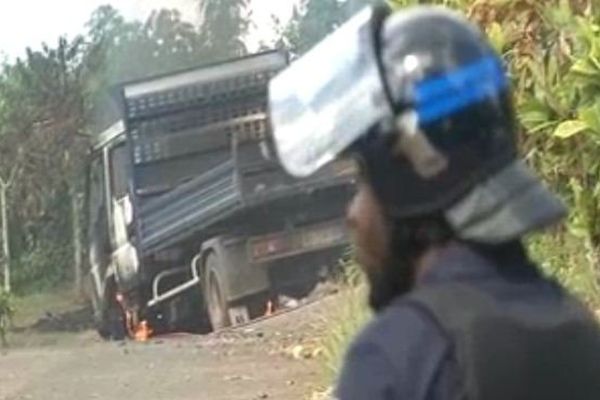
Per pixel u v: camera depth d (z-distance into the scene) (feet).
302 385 69.05
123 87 119.65
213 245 114.21
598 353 15.58
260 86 116.67
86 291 142.82
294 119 16.28
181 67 144.77
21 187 158.92
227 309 112.78
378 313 15.60
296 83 16.30
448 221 15.58
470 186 15.55
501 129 15.70
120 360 84.58
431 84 15.56
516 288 15.52
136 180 118.62
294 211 111.75
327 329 73.00
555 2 53.93
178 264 119.03
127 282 123.13
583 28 51.65
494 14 54.95
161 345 92.89
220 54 149.89
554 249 52.85
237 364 79.20
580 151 51.70
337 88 15.94
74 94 158.61
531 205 15.60
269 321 103.19
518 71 53.67
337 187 108.47
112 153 124.16
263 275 112.37
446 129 15.53
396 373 14.84
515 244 15.85
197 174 116.78
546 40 53.98
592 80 50.85
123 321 124.36
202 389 71.15
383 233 15.88
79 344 108.27
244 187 111.45
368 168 15.83
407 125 15.57
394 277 15.88
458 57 15.67
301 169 16.22
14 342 121.90
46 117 159.22
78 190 150.71
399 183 15.67
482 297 15.21
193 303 118.83
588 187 51.96
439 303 15.07
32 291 154.40
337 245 110.52
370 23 15.99
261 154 112.57
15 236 158.61
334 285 102.89
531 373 14.96
